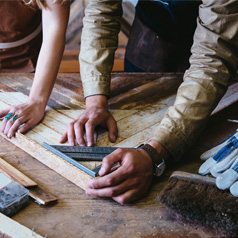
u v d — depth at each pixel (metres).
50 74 1.33
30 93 1.32
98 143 1.16
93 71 1.32
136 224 0.90
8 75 1.54
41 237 0.85
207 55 1.09
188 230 0.88
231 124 1.27
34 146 1.11
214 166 0.99
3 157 1.12
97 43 1.35
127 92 1.43
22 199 0.93
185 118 1.07
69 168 1.03
